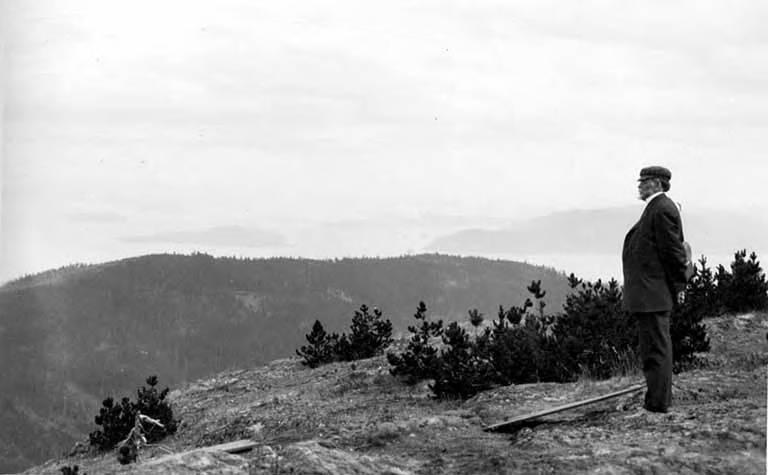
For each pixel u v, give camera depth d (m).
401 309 154.38
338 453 7.61
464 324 17.61
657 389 8.17
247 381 17.06
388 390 13.51
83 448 14.64
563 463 7.19
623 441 7.55
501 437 8.59
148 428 13.63
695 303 14.71
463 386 12.02
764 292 14.81
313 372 16.64
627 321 11.90
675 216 7.95
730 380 9.41
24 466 106.38
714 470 6.77
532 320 13.33
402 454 8.24
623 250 8.38
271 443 9.33
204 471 7.19
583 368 11.36
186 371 143.75
